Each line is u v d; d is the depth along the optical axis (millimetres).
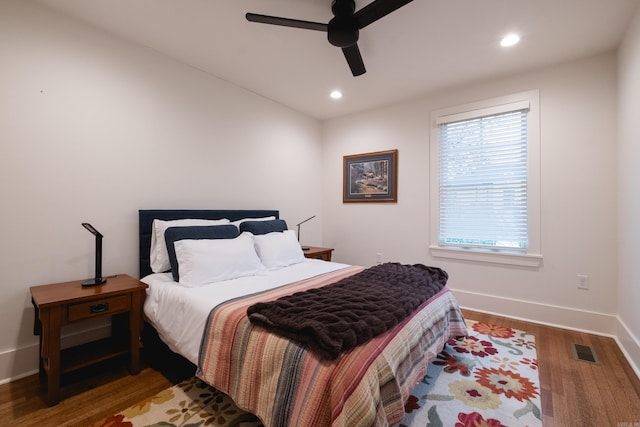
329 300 1521
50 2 1849
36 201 1863
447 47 2344
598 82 2441
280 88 3160
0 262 1745
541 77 2670
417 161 3424
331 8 1881
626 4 1838
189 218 2605
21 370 1806
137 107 2332
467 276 3096
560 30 2111
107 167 2172
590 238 2490
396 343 1337
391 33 2154
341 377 1045
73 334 2031
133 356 1855
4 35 1744
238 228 2785
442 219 3275
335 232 4141
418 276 2111
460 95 3104
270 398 1171
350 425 999
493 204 2953
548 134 2645
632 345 1978
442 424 1412
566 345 2250
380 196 3707
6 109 1751
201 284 1977
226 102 2990
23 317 1821
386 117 3662
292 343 1200
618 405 1552
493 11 1909
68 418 1458
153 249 2334
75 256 2023
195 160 2734
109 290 1773
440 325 1838
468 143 3090
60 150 1951
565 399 1604
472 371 1889
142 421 1438
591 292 2494
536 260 2711
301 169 3922
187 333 1638
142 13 1960
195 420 1443
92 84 2092
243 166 3176
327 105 3662
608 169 2414
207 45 2355
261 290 1870
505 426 1402
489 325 2646
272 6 1889
